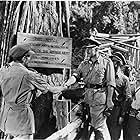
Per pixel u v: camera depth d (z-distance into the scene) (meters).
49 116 4.28
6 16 4.21
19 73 2.87
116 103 4.11
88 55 3.94
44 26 4.44
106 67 3.84
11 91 2.87
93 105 3.96
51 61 4.32
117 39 4.72
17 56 2.94
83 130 4.01
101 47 4.50
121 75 4.07
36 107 4.21
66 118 3.88
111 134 4.12
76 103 4.11
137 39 4.73
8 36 4.20
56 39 4.36
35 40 4.26
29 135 3.03
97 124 3.97
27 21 4.33
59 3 4.58
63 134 3.80
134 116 4.05
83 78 3.99
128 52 4.64
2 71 2.97
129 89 4.04
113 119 4.15
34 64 4.21
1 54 4.13
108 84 3.81
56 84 4.26
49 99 4.29
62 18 4.64
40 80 2.96
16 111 2.90
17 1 4.28
